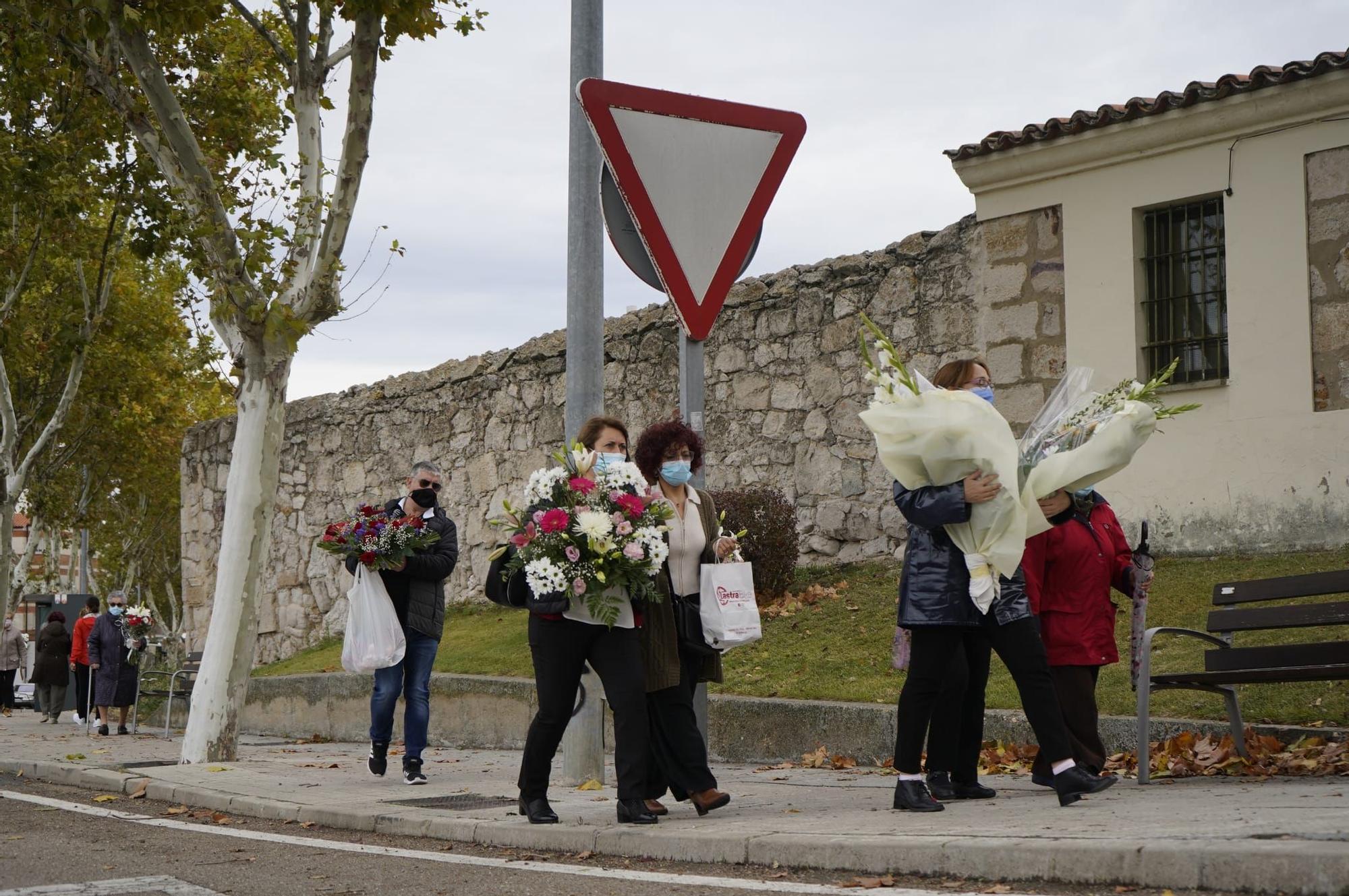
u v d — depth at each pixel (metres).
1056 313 12.93
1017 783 6.98
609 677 6.21
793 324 14.91
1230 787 5.77
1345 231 11.20
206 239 11.05
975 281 13.50
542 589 5.98
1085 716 6.31
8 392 23.75
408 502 9.52
